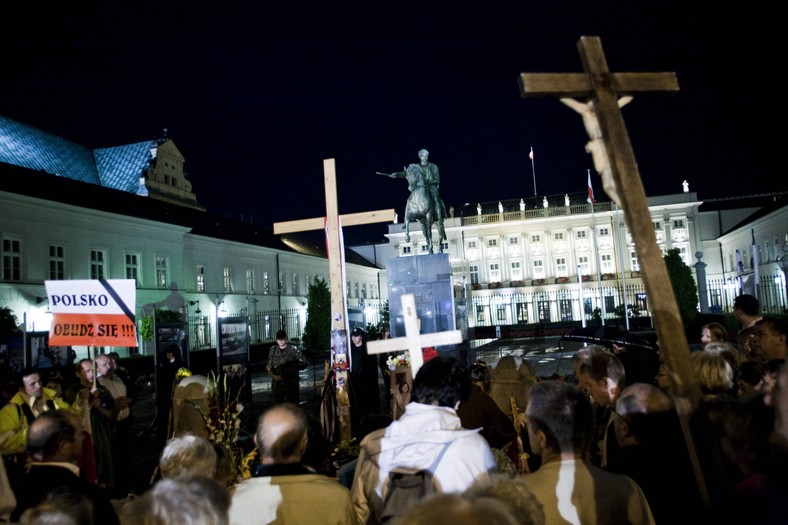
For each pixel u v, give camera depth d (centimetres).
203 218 4459
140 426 1415
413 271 1356
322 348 4003
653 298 253
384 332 1240
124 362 2292
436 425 283
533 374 683
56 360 1753
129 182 4347
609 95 275
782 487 177
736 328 2481
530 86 273
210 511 198
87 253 3005
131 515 226
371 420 489
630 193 263
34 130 4041
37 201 2683
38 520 202
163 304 3488
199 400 686
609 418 378
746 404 225
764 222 4741
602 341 636
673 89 283
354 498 307
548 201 6938
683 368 247
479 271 6769
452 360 315
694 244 6225
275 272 5025
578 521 245
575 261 6550
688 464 291
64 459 353
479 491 195
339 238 851
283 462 292
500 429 459
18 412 635
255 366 3134
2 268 2528
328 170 855
